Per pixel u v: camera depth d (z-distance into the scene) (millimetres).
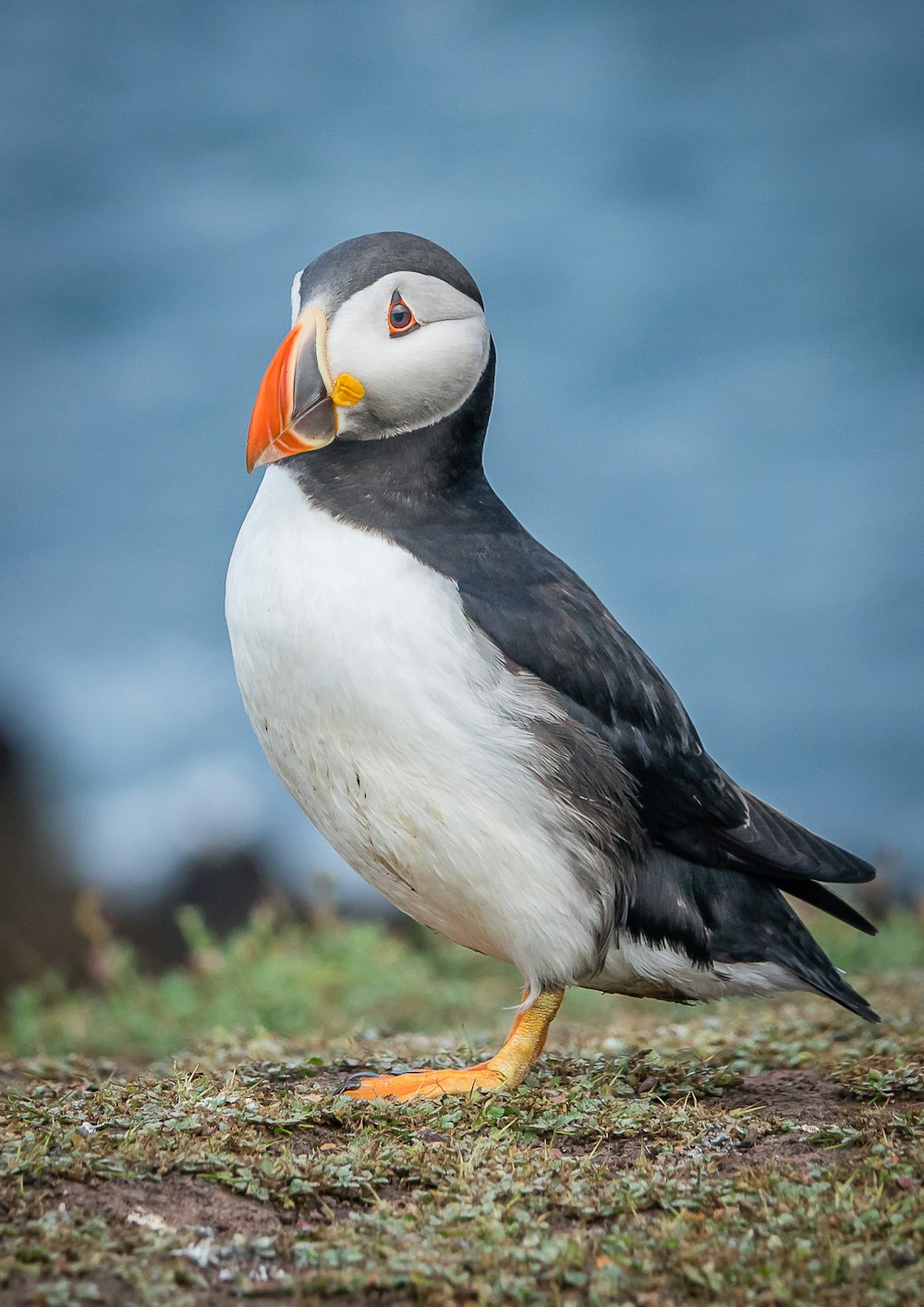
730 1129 5781
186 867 15656
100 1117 5598
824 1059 7172
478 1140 5543
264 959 11172
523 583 6453
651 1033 8438
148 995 10688
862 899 13336
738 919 6871
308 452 6605
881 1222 4746
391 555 6270
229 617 6570
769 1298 4293
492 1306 4305
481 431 6812
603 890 6418
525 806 6188
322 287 6520
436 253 6602
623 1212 4977
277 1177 5125
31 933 14453
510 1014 10570
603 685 6422
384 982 10891
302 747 6387
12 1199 4832
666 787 6594
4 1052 9531
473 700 6105
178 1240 4633
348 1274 4453
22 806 16688
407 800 6223
